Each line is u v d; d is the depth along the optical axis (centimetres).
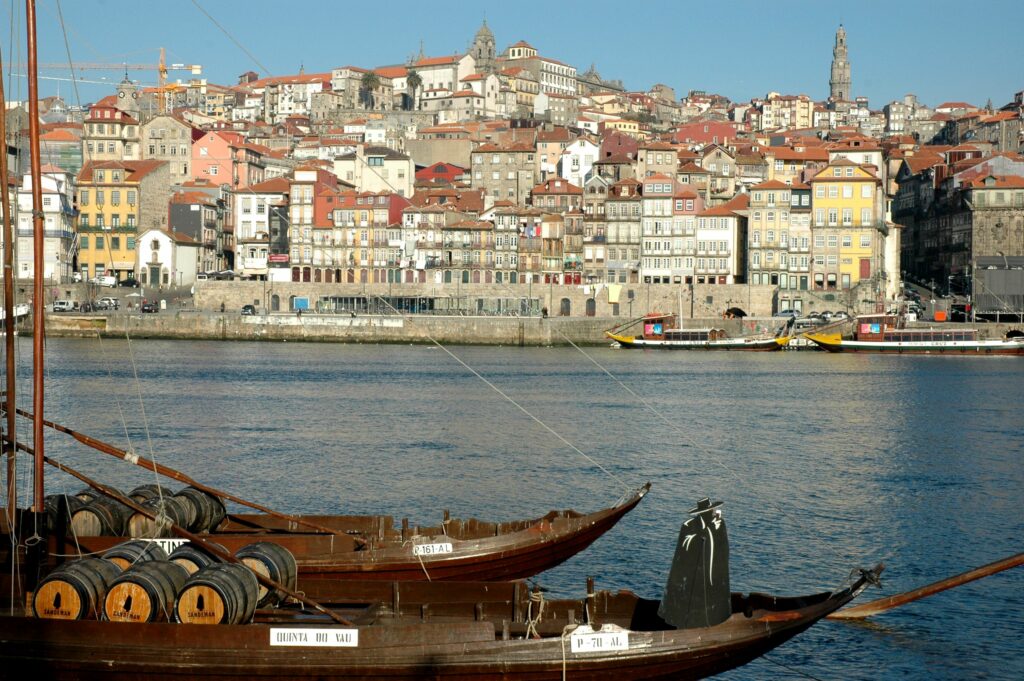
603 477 6531
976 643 3678
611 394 11800
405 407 10256
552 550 3972
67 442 7644
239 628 2784
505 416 9612
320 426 8775
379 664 2777
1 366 12756
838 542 4956
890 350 19750
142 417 9238
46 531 3541
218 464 6844
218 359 16288
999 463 7206
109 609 2831
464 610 3152
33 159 3250
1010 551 4831
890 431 8844
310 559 3706
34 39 3256
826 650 3622
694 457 7362
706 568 2966
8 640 2791
